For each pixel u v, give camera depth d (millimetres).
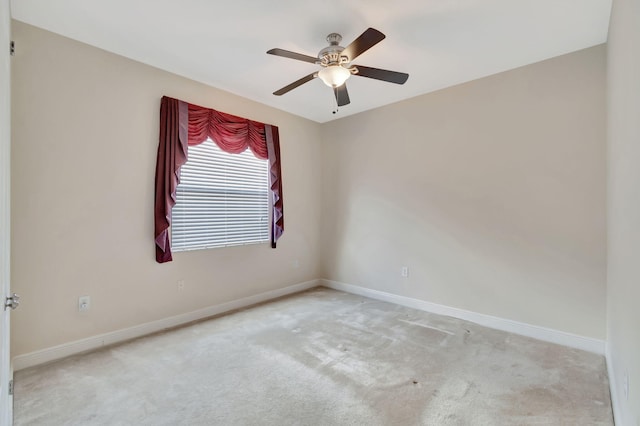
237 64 2930
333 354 2520
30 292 2314
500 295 3078
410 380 2141
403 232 3818
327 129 4652
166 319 3059
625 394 1499
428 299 3604
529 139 2896
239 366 2320
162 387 2045
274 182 3980
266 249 4008
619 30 1729
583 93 2623
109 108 2689
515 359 2445
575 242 2672
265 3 2076
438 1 2045
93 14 2195
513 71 2980
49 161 2395
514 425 1703
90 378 2145
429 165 3578
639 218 1215
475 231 3240
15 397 1918
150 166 2936
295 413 1798
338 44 2445
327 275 4684
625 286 1547
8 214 1625
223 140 3453
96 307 2623
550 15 2186
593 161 2580
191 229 3275
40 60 2354
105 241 2674
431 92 3539
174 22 2293
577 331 2664
